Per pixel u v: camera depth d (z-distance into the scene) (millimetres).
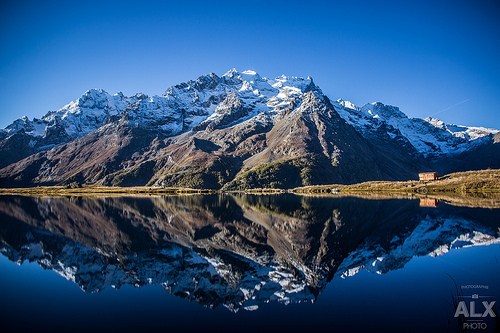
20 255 42625
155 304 26359
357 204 107750
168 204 128500
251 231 59000
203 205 122562
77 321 23594
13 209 104938
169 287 30219
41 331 22250
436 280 29984
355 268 34531
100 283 31781
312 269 34562
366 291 27828
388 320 22281
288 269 34781
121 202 142500
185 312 24750
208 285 30516
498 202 100188
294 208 101438
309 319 22859
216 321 23031
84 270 35938
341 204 110438
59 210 101875
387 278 30938
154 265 37344
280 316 23516
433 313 23203
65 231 60656
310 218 74938
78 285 31281
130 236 55500
